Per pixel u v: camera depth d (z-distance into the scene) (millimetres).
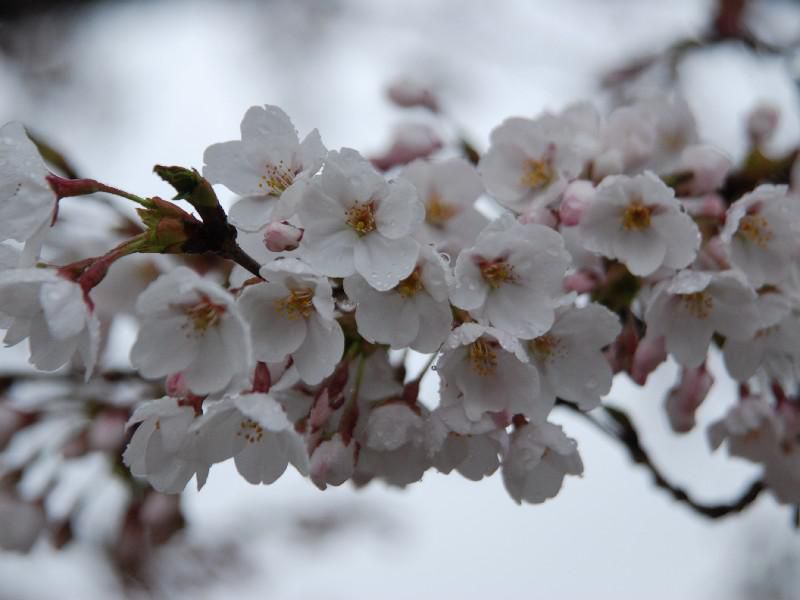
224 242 505
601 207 551
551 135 577
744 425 596
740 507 626
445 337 515
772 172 644
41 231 516
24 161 518
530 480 546
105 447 652
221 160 527
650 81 868
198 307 503
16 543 670
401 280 511
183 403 506
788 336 567
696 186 594
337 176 507
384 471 541
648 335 554
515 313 522
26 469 673
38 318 509
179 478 515
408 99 667
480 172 583
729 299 555
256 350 506
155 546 694
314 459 524
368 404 540
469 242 583
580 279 560
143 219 505
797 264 565
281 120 527
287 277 503
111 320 665
